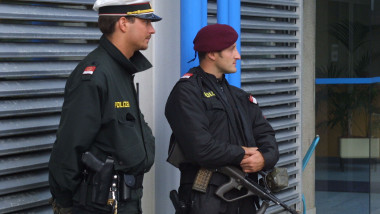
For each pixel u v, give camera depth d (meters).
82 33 3.82
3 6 3.42
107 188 3.01
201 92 3.51
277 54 5.52
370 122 7.47
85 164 2.98
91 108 2.94
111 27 3.17
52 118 3.67
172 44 4.37
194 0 4.14
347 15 7.76
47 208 3.68
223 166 3.48
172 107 3.47
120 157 3.04
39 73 3.56
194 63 4.18
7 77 3.45
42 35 3.58
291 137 5.72
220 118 3.53
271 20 5.51
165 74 4.41
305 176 6.97
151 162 3.24
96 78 2.96
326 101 8.04
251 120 3.79
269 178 3.64
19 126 3.46
